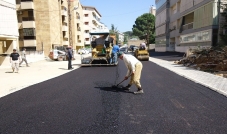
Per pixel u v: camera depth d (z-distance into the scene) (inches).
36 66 587.5
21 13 1090.1
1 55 651.5
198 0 792.3
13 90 246.4
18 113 159.9
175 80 289.1
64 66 567.5
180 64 521.0
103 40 526.0
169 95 205.6
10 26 683.4
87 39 2438.5
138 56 663.1
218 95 204.1
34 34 1101.7
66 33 1434.5
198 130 122.8
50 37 1120.2
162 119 141.2
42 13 1098.7
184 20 1009.5
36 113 158.6
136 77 209.9
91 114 152.9
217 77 304.8
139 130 123.6
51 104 181.8
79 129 126.5
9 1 674.2
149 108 165.2
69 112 158.6
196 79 289.3
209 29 706.2
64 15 1374.3
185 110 159.5
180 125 130.5
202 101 183.2
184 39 987.3
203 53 474.0
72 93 221.6
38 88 255.0
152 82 275.6
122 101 186.1
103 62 523.2
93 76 343.3
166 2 1295.5
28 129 128.6
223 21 670.5
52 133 121.9
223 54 414.9
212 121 136.6
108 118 144.2
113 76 337.1
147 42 2124.8
